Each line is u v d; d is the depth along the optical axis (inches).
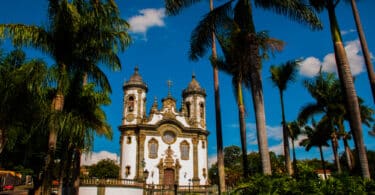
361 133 501.7
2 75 534.0
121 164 2080.5
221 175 685.3
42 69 506.0
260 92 567.2
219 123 719.7
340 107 1018.7
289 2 575.5
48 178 518.3
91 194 1341.0
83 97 607.5
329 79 1052.5
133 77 2265.0
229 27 617.6
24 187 2020.2
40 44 540.7
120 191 1393.9
